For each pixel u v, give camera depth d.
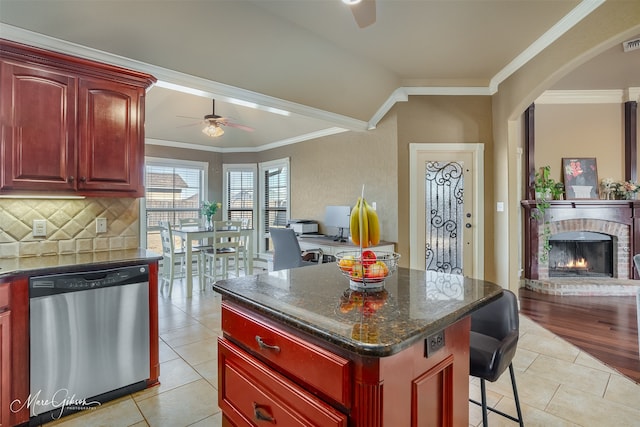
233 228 6.40
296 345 1.02
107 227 2.60
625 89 4.90
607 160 5.04
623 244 4.86
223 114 5.58
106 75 2.31
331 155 5.39
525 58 3.46
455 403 1.14
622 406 2.04
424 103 4.35
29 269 1.85
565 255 5.17
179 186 6.26
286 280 1.52
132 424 1.90
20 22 2.21
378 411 0.84
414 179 4.35
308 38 3.10
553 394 2.18
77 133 2.20
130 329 2.18
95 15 2.34
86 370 2.02
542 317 3.70
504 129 3.99
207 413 2.00
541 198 4.91
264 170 6.71
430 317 1.02
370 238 1.32
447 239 4.36
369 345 0.82
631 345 2.95
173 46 2.74
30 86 2.04
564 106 5.07
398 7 2.66
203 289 4.84
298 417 1.00
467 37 3.13
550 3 2.62
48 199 2.37
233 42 2.90
